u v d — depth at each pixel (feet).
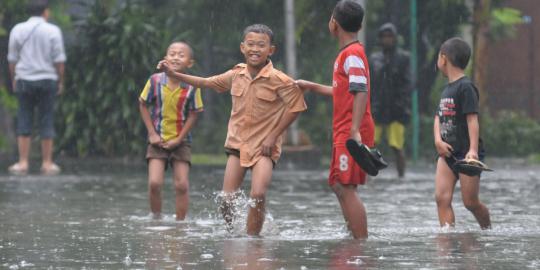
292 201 78.48
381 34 110.63
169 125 68.08
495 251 46.73
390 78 109.60
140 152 131.95
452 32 156.66
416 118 137.90
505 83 201.57
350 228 54.29
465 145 58.39
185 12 161.99
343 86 53.88
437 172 59.36
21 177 102.37
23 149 110.32
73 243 51.26
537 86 204.64
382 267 42.16
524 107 188.34
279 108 57.77
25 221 63.46
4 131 189.16
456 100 58.39
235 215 58.13
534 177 105.40
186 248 48.70
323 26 155.84
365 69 53.57
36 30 108.88
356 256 45.34
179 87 68.03
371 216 67.15
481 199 79.77
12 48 109.50
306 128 161.79
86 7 149.59
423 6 157.58
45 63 109.19
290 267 42.29
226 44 164.55
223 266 42.73
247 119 57.82
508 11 167.22
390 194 84.99
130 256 46.03
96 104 132.67
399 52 110.42
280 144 58.13
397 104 108.58
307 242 50.85
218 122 163.73
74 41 135.74
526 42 205.67
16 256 46.37
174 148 67.87
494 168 122.21
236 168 58.23
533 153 160.35
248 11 161.68
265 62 58.39
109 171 112.88
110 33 133.49
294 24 142.20
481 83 157.17
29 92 108.99
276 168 121.39
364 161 51.39
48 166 110.32
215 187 92.02
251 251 47.29
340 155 53.93
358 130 52.85
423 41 160.04
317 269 41.73
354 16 54.39
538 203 76.48
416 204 75.87
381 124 108.99
